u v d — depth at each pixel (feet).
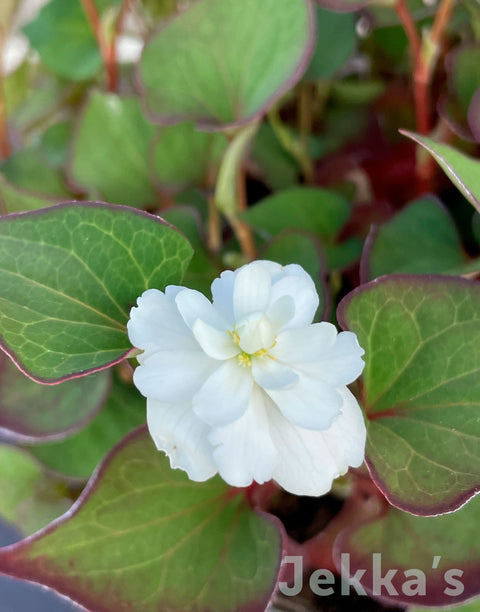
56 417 0.50
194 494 0.46
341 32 0.66
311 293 0.39
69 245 0.41
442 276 0.43
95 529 0.43
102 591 0.42
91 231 0.42
